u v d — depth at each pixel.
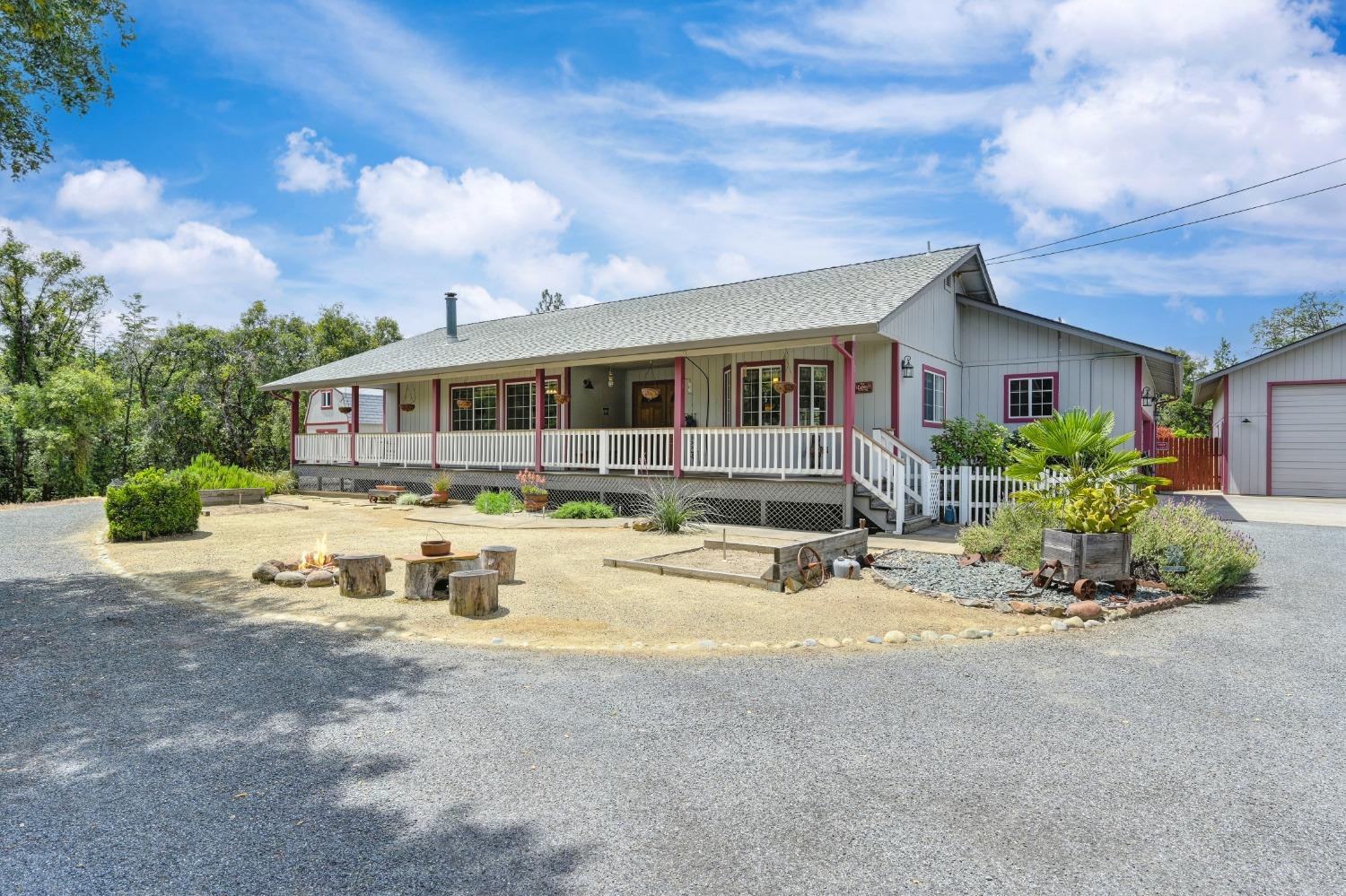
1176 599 6.75
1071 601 6.60
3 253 27.17
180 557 9.20
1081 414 7.19
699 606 6.55
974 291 17.73
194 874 2.46
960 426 14.69
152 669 4.76
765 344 12.34
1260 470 18.38
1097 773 3.27
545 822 2.83
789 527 12.60
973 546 9.14
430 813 2.89
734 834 2.73
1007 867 2.51
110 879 2.44
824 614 6.29
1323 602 6.91
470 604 6.12
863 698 4.26
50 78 8.42
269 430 27.41
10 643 5.38
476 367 16.58
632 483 14.15
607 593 7.11
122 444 28.31
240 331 32.66
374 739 3.63
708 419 15.98
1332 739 3.66
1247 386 18.56
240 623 5.96
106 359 30.45
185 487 11.48
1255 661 5.01
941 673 4.75
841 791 3.09
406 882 2.42
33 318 28.06
